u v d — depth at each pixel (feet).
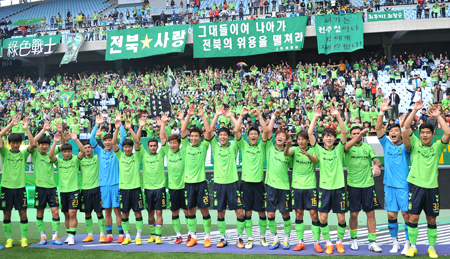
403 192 20.45
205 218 22.57
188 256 19.97
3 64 108.17
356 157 21.15
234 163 22.57
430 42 94.73
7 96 86.02
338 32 77.56
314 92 71.00
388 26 81.87
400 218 34.47
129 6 120.78
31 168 44.88
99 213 24.89
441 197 38.01
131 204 23.85
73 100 77.15
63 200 24.39
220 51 80.94
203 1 114.11
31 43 91.61
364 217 35.60
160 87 79.41
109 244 23.77
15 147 23.31
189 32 87.25
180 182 23.31
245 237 26.99
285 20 79.20
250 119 55.06
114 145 23.85
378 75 78.84
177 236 23.77
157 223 23.62
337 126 50.90
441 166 38.22
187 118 23.35
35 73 110.52
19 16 130.93
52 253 21.35
